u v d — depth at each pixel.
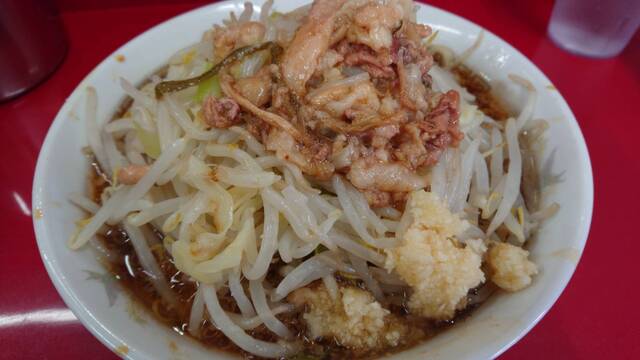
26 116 0.25
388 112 0.16
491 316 0.15
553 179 0.18
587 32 0.27
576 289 0.19
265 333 0.16
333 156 0.16
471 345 0.14
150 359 0.14
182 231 0.16
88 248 0.17
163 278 0.17
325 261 0.17
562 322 0.18
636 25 0.26
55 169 0.18
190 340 0.16
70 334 0.18
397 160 0.16
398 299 0.17
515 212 0.18
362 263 0.17
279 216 0.17
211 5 0.23
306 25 0.17
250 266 0.16
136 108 0.19
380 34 0.16
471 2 0.30
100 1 0.30
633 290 0.19
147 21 0.29
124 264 0.17
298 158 0.16
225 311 0.17
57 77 0.26
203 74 0.18
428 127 0.16
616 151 0.23
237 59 0.18
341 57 0.17
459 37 0.23
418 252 0.15
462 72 0.23
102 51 0.28
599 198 0.21
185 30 0.23
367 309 0.15
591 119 0.24
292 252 0.16
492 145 0.20
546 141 0.19
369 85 0.16
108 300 0.15
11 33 0.24
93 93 0.20
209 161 0.18
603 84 0.26
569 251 0.15
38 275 0.20
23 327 0.18
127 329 0.15
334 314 0.16
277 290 0.16
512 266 0.15
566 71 0.27
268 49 0.18
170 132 0.18
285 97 0.16
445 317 0.16
